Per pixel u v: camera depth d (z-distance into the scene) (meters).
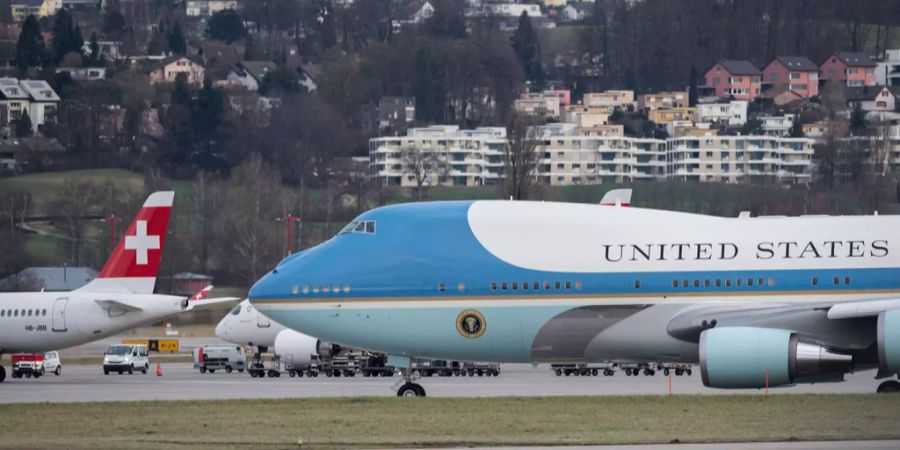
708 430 183.88
